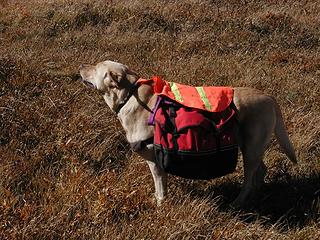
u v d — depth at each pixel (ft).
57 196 8.87
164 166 8.55
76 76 13.85
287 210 9.59
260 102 9.00
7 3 22.80
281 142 9.39
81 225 8.27
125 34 18.76
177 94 8.76
